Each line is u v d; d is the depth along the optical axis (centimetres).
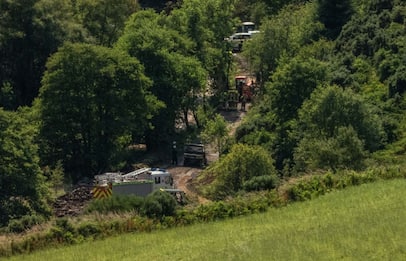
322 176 6569
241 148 8400
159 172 9662
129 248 5247
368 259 3716
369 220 4666
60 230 5800
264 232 5125
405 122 9588
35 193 8681
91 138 11738
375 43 11800
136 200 6519
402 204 5262
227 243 4875
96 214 6238
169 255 4822
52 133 11538
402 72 10444
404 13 12288
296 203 6112
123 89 11881
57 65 11688
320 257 3856
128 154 12719
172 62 13550
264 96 13262
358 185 6391
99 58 11756
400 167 6794
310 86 10481
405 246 3825
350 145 7669
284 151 9850
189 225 5934
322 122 8894
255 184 6912
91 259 5034
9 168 8606
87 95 11619
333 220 5034
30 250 5647
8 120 8912
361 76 11250
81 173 11575
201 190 9538
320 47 12838
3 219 8106
